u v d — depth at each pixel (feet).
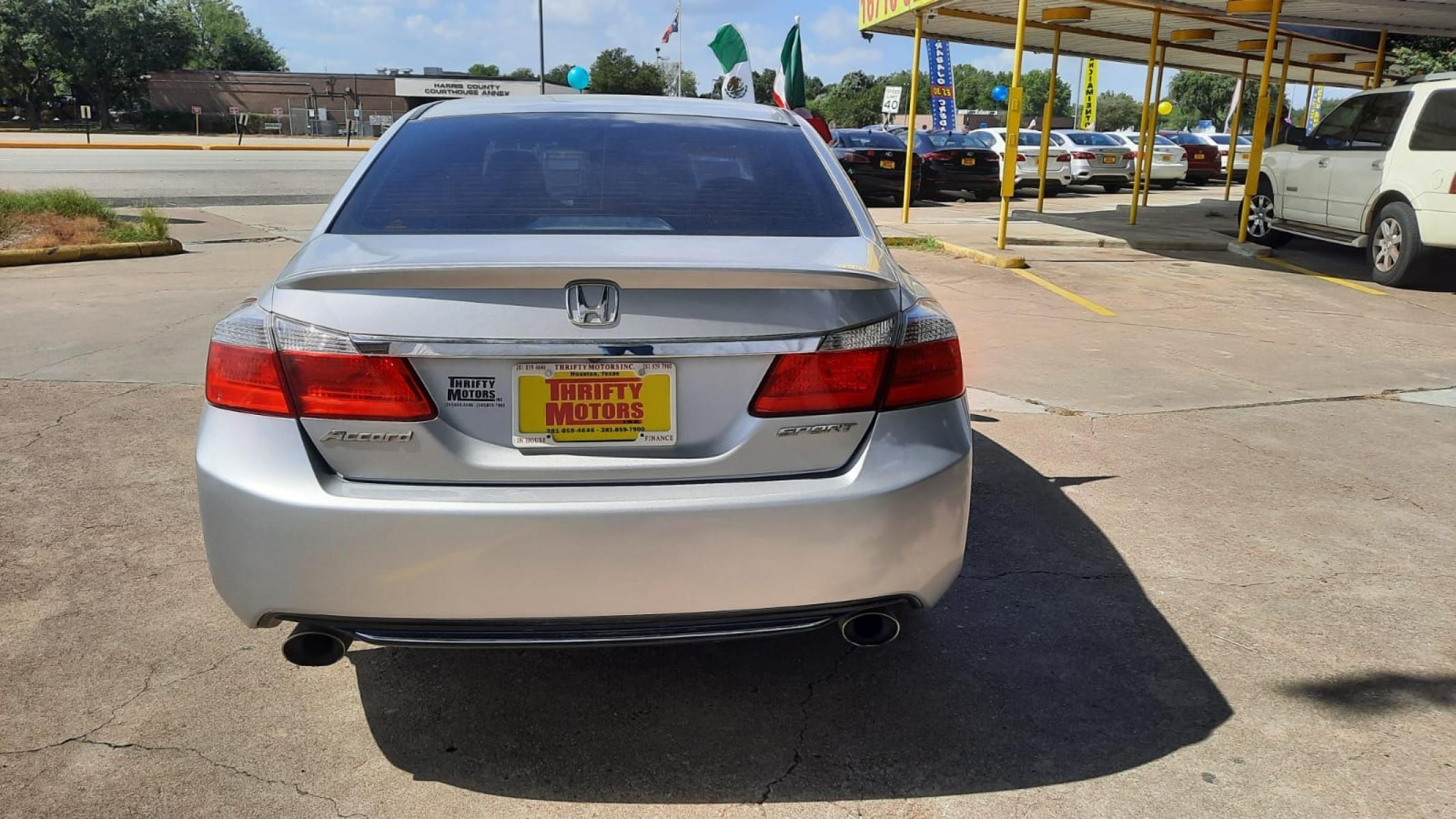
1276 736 8.29
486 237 7.91
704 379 7.08
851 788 7.62
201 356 20.20
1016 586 10.95
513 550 6.83
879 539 7.20
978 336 23.61
